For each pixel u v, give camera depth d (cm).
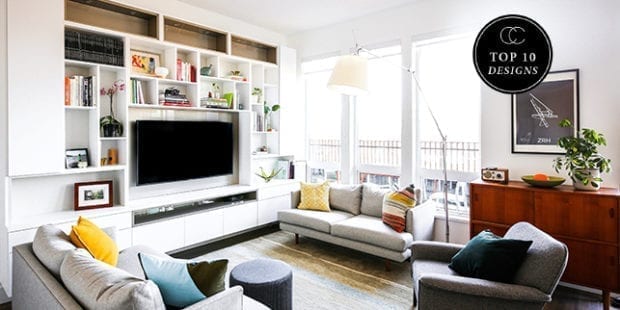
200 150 434
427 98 416
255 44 502
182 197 396
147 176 380
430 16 398
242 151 482
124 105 352
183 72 400
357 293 293
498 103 351
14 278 213
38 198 320
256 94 496
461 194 396
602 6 297
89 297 138
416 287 238
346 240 362
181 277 155
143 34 390
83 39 323
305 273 334
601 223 265
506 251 203
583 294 296
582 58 306
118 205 354
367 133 478
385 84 457
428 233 373
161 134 392
